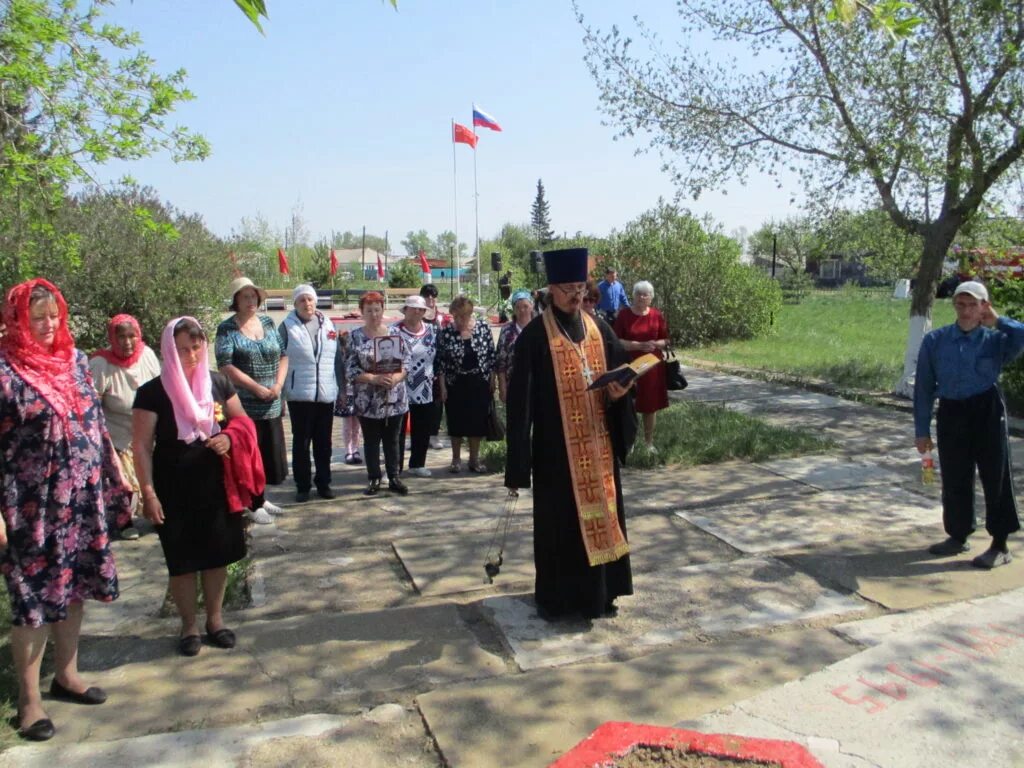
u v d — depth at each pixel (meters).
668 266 20.20
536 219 91.00
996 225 11.55
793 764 3.31
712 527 6.20
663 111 12.54
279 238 52.88
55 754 3.46
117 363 6.03
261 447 6.35
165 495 4.19
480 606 4.89
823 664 4.16
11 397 3.45
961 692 3.87
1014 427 9.31
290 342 6.79
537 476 4.67
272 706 3.85
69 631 3.82
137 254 16.89
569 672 4.10
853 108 11.29
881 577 5.23
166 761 3.43
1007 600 4.86
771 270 48.66
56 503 3.56
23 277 8.44
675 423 9.54
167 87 8.21
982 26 9.81
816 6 10.72
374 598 5.07
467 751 3.46
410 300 7.66
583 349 4.64
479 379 7.72
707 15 11.91
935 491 7.07
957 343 5.38
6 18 7.50
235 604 4.99
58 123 7.88
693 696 3.87
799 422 10.18
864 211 12.51
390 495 7.21
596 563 4.52
